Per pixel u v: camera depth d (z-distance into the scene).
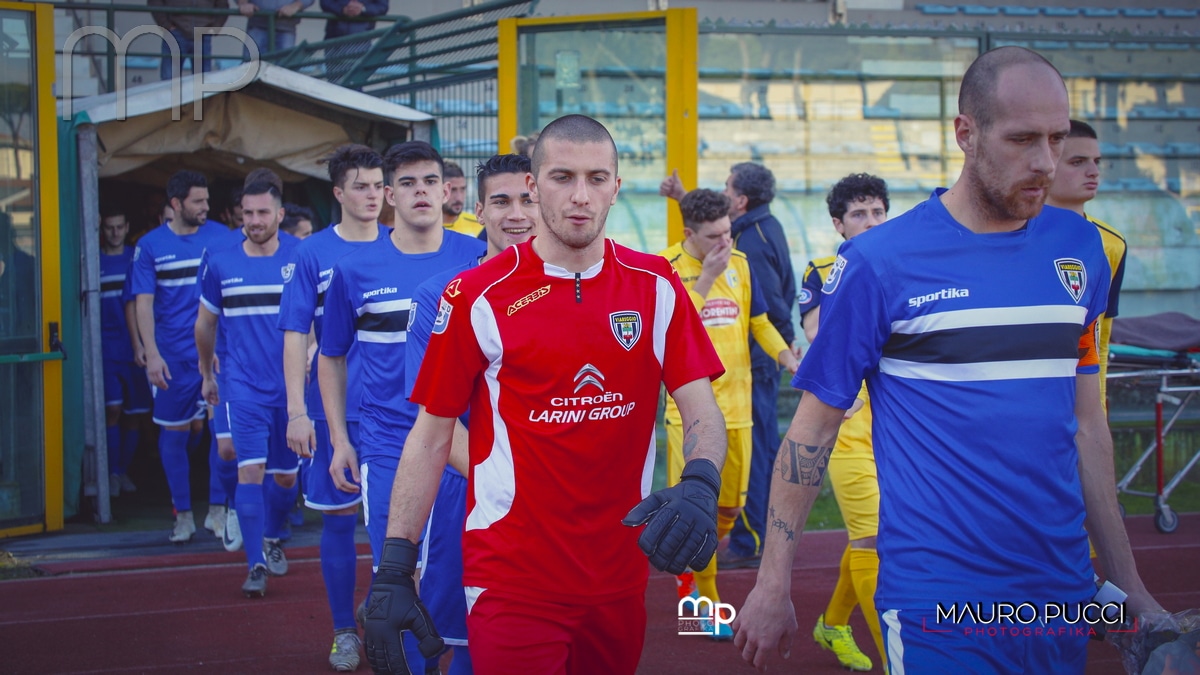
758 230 6.19
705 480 2.49
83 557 6.69
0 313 7.00
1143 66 10.99
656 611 5.41
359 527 7.64
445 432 2.68
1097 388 2.69
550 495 2.59
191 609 5.59
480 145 10.22
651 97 8.76
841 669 4.52
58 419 7.29
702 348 2.70
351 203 4.77
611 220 8.98
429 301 3.41
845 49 10.59
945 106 10.75
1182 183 11.07
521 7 9.70
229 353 6.06
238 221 8.54
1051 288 2.41
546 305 2.60
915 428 2.42
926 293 2.40
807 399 2.54
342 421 4.29
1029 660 2.35
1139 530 7.24
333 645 4.63
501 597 2.59
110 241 8.74
